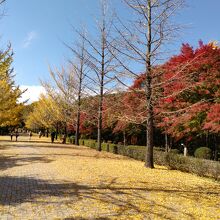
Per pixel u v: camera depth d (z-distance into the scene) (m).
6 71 21.42
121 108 21.95
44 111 41.72
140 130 27.61
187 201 8.13
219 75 15.13
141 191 9.07
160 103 16.41
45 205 7.23
